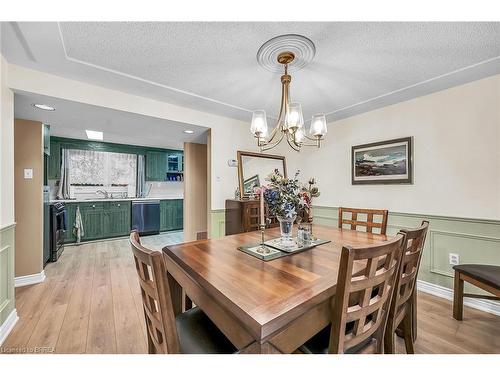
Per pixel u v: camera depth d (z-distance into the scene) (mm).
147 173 5562
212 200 3084
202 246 1505
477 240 2094
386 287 959
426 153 2424
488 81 2035
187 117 2830
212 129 3074
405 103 2600
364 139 3004
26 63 1797
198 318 1137
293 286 920
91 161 4949
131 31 1441
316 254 1339
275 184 1551
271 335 685
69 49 1620
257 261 1211
